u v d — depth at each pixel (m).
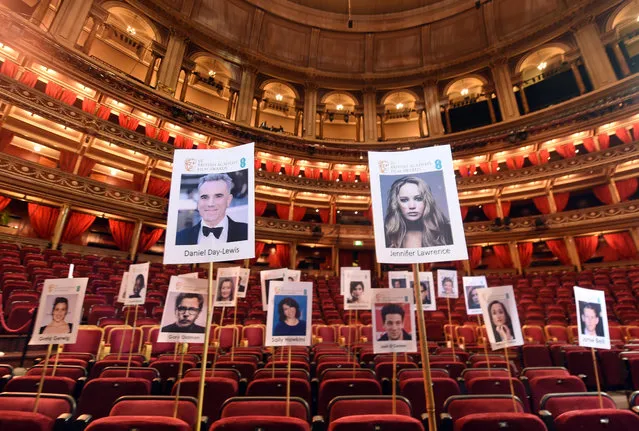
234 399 2.67
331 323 9.30
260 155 19.97
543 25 19.67
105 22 16.86
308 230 18.34
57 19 15.33
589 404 2.79
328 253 20.08
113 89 15.71
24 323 6.19
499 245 17.66
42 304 3.15
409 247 2.45
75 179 13.37
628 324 8.36
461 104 21.91
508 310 3.34
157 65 19.34
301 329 3.20
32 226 12.80
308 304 3.30
